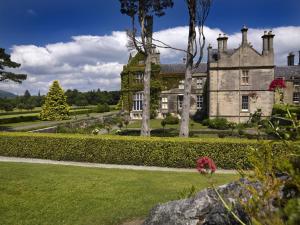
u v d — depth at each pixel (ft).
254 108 100.32
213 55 109.60
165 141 39.06
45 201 22.76
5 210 20.92
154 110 132.26
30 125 103.14
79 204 22.22
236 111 101.55
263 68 99.71
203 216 12.96
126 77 133.69
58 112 135.95
